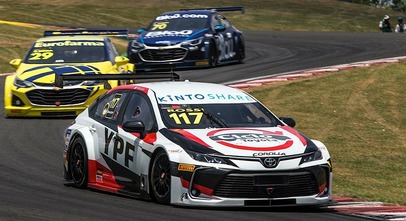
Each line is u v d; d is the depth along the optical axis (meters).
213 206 30.72
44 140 51.72
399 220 30.53
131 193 33.97
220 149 31.27
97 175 36.41
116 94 37.38
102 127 36.38
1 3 182.88
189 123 33.62
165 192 32.06
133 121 33.88
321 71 79.38
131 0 199.62
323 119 61.25
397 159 52.84
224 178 30.69
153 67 82.44
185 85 36.84
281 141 32.22
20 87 59.81
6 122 58.47
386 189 44.16
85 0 196.25
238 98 35.97
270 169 30.80
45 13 167.50
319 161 31.80
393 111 64.56
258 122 34.59
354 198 38.66
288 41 113.06
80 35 68.12
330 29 174.62
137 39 83.88
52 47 64.19
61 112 59.50
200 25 85.12
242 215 30.16
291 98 67.12
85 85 59.69
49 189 36.69
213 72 81.44
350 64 84.00
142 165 33.34
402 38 111.69
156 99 34.94
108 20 164.00
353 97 68.06
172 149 31.73
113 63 63.22
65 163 38.34
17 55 93.38
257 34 126.75
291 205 31.22
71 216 29.58
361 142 56.16
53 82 59.47
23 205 31.94
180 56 82.25
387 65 82.19
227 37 87.62
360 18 197.62
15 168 42.56
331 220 30.08
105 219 29.00
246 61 91.75
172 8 189.88
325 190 32.06
